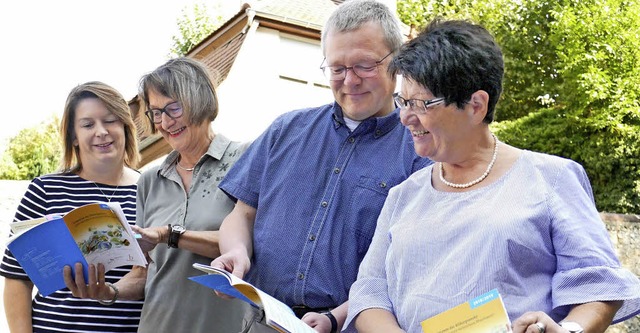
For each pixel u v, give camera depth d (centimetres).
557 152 1518
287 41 1107
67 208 402
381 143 311
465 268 229
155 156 1068
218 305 351
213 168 370
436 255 238
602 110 1460
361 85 304
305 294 300
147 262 364
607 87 1463
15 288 401
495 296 203
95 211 327
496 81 238
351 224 302
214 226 355
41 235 326
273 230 311
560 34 1592
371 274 260
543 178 234
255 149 334
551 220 228
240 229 322
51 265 332
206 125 374
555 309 223
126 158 432
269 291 308
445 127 237
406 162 305
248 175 329
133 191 418
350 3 312
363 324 251
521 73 1912
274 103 1082
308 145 321
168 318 354
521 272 227
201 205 362
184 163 379
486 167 242
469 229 234
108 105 412
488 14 2027
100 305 389
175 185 377
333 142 317
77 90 414
